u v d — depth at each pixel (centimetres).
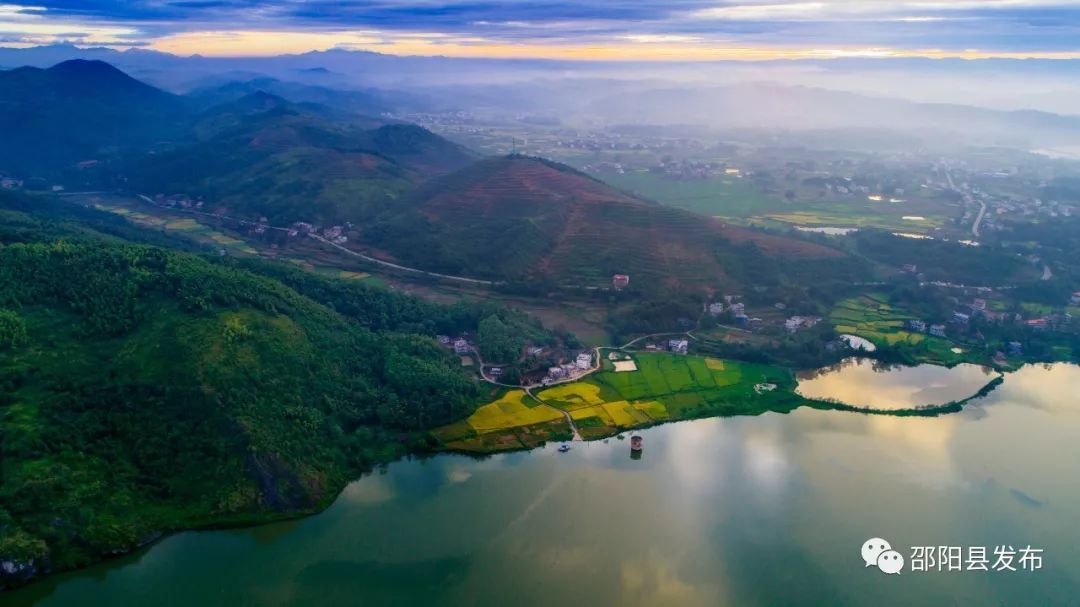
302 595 11556
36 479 12406
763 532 13238
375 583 11825
